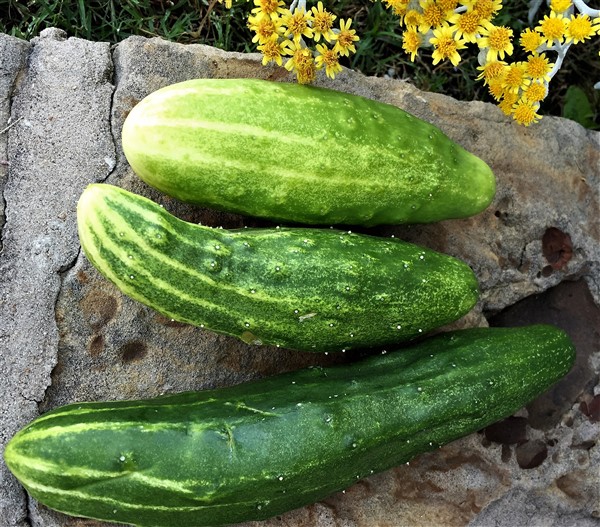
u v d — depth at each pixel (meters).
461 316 0.25
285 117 0.22
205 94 0.22
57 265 0.24
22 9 0.30
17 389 0.24
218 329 0.22
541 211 0.30
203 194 0.22
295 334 0.22
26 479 0.20
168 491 0.20
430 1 0.25
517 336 0.25
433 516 0.27
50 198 0.24
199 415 0.21
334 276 0.22
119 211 0.20
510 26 0.34
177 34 0.31
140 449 0.20
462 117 0.29
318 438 0.21
